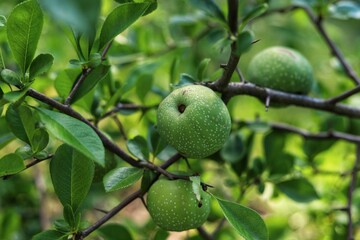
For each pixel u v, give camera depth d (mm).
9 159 418
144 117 629
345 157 761
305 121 881
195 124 439
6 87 578
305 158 695
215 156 636
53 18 270
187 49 763
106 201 953
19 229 770
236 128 637
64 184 447
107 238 565
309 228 815
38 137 436
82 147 390
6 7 642
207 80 525
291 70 569
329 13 677
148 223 688
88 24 266
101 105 584
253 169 618
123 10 437
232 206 443
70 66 539
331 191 718
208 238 584
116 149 469
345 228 704
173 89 493
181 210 452
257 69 577
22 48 421
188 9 892
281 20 938
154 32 800
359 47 862
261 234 441
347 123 727
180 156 482
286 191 607
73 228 448
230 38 508
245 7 733
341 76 770
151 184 471
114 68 704
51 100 437
